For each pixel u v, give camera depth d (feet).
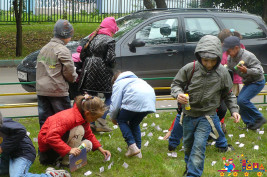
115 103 16.58
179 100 13.78
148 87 16.74
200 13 29.22
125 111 16.67
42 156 15.97
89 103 15.01
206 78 13.99
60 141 14.80
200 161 13.80
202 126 14.16
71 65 17.02
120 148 18.02
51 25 56.90
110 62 19.52
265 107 26.35
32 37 50.39
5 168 14.55
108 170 15.79
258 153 17.92
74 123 15.06
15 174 13.64
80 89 20.11
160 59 27.53
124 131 16.78
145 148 18.34
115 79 17.33
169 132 19.52
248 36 29.48
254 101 28.55
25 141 14.21
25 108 25.63
